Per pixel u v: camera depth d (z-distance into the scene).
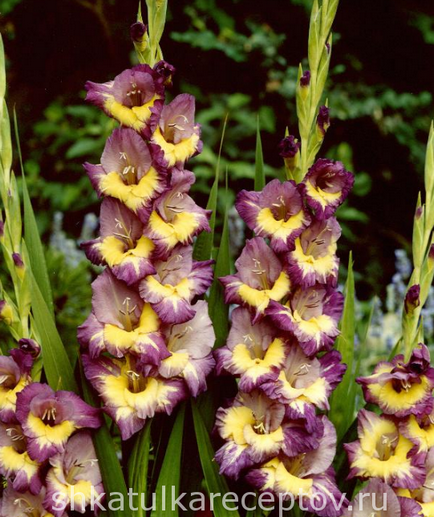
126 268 1.53
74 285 2.07
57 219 2.81
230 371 1.56
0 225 1.58
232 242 2.86
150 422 1.57
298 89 1.61
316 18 1.61
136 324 1.57
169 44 3.87
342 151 3.87
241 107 3.84
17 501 1.56
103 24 3.79
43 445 1.52
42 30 3.81
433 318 2.62
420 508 1.56
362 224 3.94
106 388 1.55
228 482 1.63
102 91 1.56
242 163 3.71
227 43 3.82
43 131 3.79
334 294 1.59
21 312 1.59
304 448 1.54
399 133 3.90
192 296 1.57
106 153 1.56
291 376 1.58
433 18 3.93
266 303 1.56
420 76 3.98
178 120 1.57
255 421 1.57
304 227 1.56
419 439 1.57
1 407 1.55
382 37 3.94
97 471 1.57
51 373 1.59
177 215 1.57
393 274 3.91
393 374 1.56
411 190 3.99
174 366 1.55
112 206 1.56
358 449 1.58
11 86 3.82
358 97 3.87
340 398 1.69
